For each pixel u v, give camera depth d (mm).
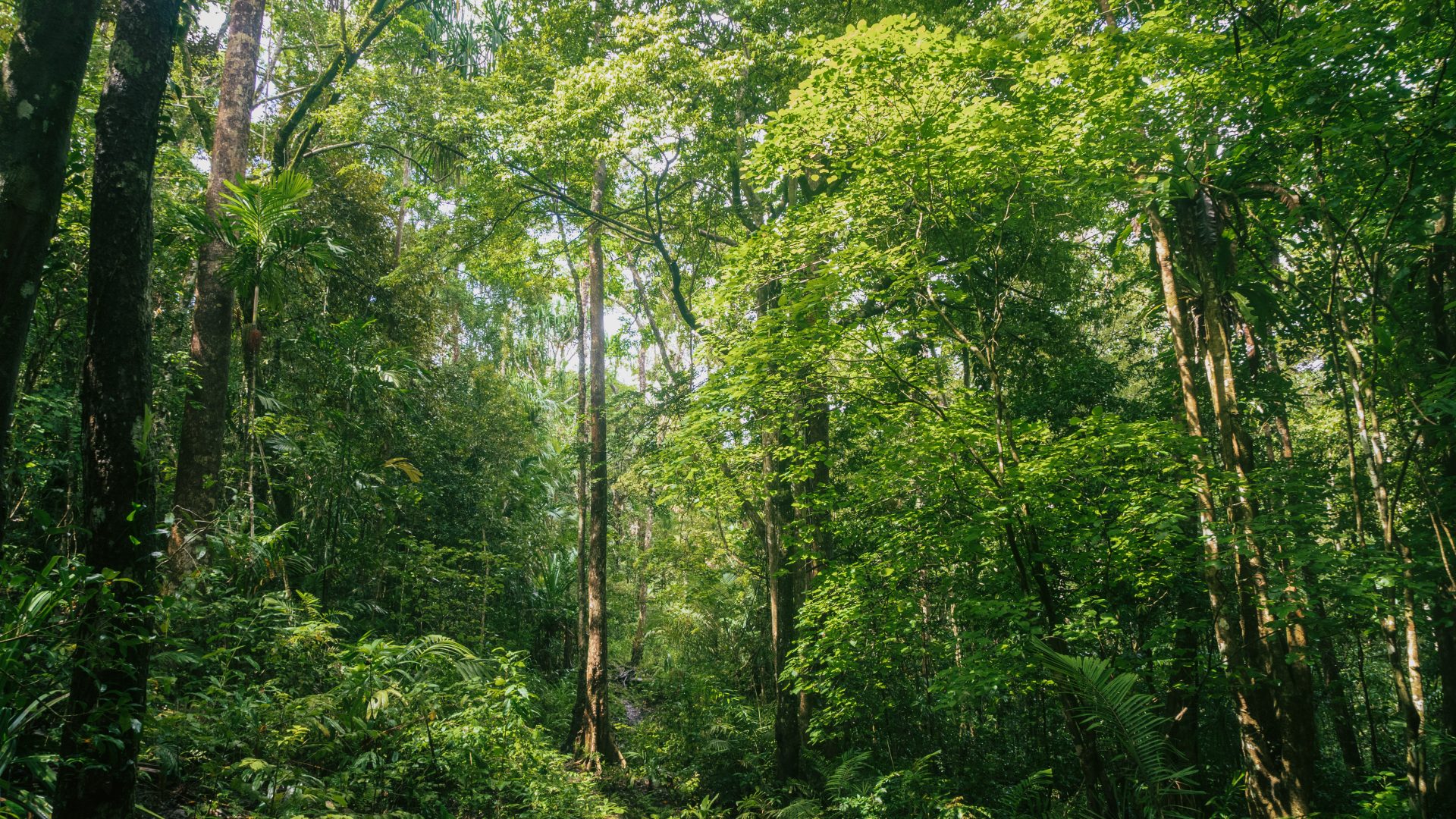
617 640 25250
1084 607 7465
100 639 3107
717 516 14117
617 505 22938
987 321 8633
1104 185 7367
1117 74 6684
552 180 13180
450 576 14320
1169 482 8070
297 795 5406
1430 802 6582
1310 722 7566
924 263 7328
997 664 7344
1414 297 8312
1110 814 6727
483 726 6941
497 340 27391
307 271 12812
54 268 4922
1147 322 13875
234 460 9562
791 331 8070
